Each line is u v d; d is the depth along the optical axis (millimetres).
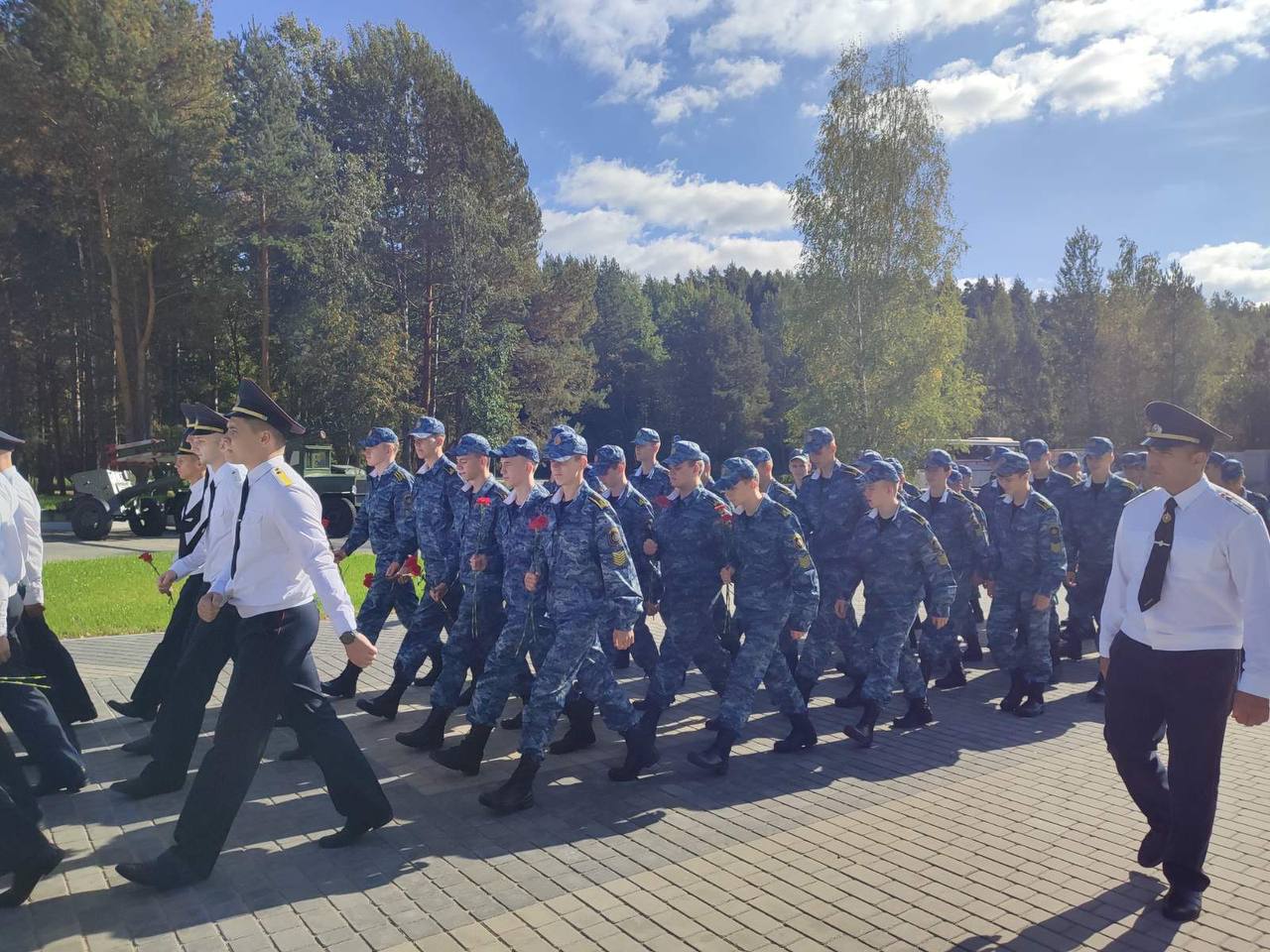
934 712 7395
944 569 6492
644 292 99625
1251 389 44969
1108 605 4336
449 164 40562
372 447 7273
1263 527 3826
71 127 27062
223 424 5465
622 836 4730
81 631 9906
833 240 34500
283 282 35594
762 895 4062
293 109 35062
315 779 5531
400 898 3992
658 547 6238
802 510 8633
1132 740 4195
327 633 10195
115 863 4328
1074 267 54375
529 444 5785
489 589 6148
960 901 4012
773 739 6574
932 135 34156
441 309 41781
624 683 8219
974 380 36125
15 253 32188
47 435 41875
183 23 29500
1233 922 3846
